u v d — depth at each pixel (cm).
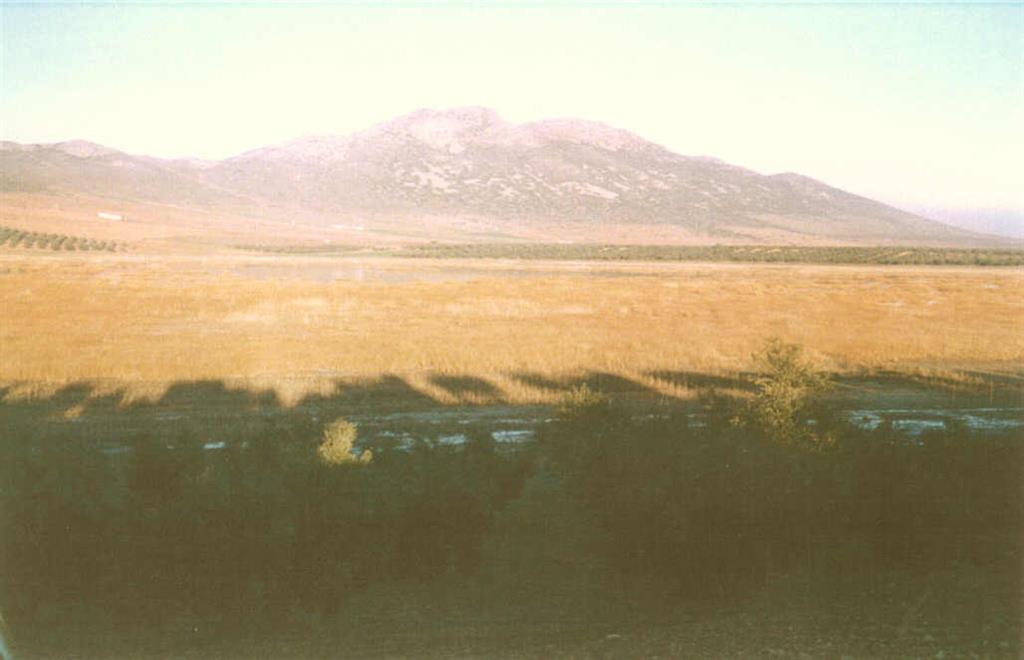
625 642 845
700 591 968
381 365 2742
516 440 1686
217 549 959
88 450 1296
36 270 7919
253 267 10144
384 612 915
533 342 3297
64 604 904
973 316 4725
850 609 912
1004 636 835
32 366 2614
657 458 1195
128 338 3306
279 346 3098
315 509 1021
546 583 976
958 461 1308
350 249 17075
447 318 4169
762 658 805
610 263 13488
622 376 2581
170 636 857
